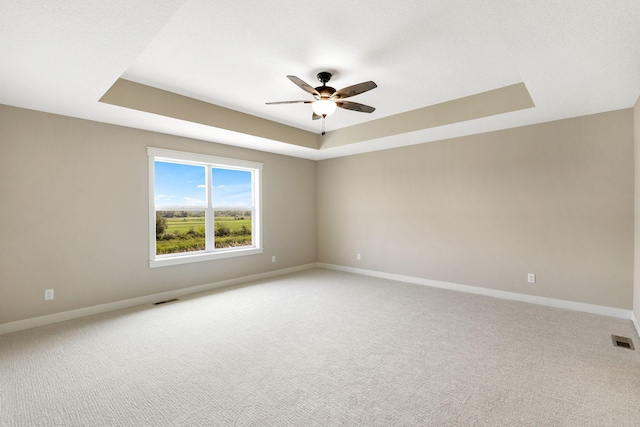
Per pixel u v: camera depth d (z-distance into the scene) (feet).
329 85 10.61
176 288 13.84
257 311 11.78
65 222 10.85
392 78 10.08
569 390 6.57
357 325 10.36
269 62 8.94
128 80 10.08
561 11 5.49
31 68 7.30
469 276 14.40
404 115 13.75
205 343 8.98
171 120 11.46
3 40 6.07
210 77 9.93
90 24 5.61
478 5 6.35
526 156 12.71
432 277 15.65
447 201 15.03
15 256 9.91
